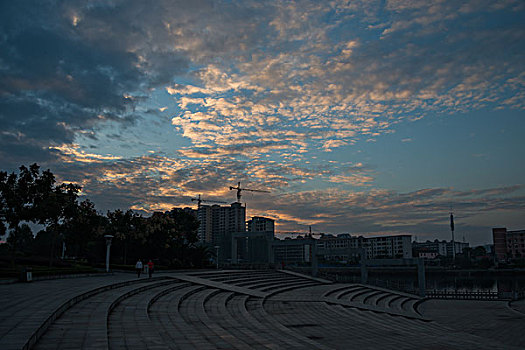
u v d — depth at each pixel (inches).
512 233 6254.9
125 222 1892.2
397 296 1769.2
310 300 1162.0
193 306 785.6
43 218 1278.3
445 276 4616.1
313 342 512.7
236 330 586.2
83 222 1664.6
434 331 801.6
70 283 909.2
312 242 2146.9
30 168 1258.0
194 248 2218.3
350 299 1363.2
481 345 630.5
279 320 841.5
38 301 568.7
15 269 1146.7
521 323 1131.9
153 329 486.9
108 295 727.1
